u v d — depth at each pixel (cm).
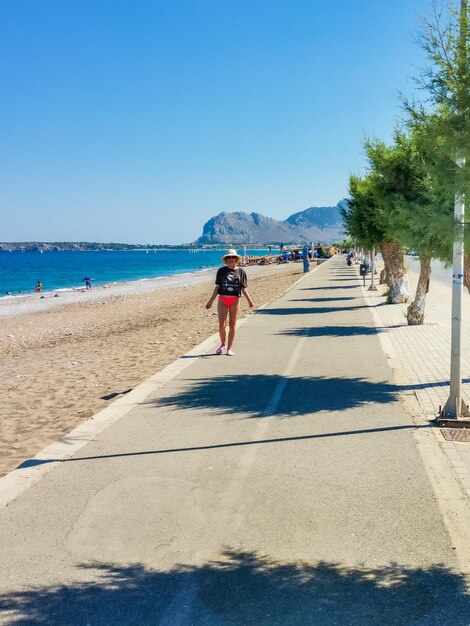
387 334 1477
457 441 646
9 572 393
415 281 4153
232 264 1188
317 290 3200
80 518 470
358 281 3941
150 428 714
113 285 6581
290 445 643
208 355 1215
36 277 9150
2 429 827
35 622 340
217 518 468
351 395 859
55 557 411
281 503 494
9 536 442
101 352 1566
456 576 381
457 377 720
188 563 402
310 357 1175
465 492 510
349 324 1686
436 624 335
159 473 566
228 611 349
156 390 912
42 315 3331
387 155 1286
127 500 503
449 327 1581
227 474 561
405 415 750
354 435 672
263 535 439
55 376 1246
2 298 4881
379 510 478
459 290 711
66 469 580
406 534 437
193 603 357
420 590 367
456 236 618
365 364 1092
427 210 670
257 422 731
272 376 1002
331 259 10662
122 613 347
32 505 495
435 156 600
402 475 550
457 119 572
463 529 444
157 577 385
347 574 386
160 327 2067
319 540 431
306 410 783
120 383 1097
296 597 362
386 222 1155
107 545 427
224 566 398
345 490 518
